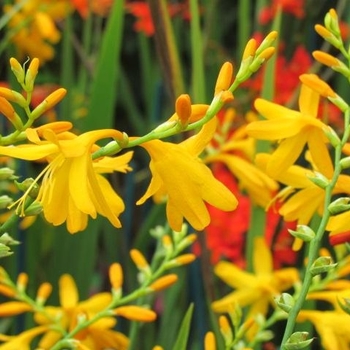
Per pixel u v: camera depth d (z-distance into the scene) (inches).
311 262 27.4
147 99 64.3
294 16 57.5
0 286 32.6
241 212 42.6
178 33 65.9
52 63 73.2
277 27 38.4
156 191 26.7
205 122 26.1
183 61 80.7
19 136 26.9
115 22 41.6
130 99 66.4
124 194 45.7
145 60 65.4
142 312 31.0
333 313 32.3
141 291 31.9
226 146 36.8
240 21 56.0
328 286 32.4
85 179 25.8
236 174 35.8
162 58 36.2
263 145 36.7
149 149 26.4
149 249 58.3
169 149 26.4
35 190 26.7
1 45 49.0
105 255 54.6
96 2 58.2
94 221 43.3
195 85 37.7
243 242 44.9
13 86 42.8
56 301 43.5
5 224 27.1
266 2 59.5
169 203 26.4
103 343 32.9
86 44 55.8
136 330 34.4
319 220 33.8
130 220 44.6
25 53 56.3
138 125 65.5
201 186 26.3
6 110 26.6
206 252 36.0
